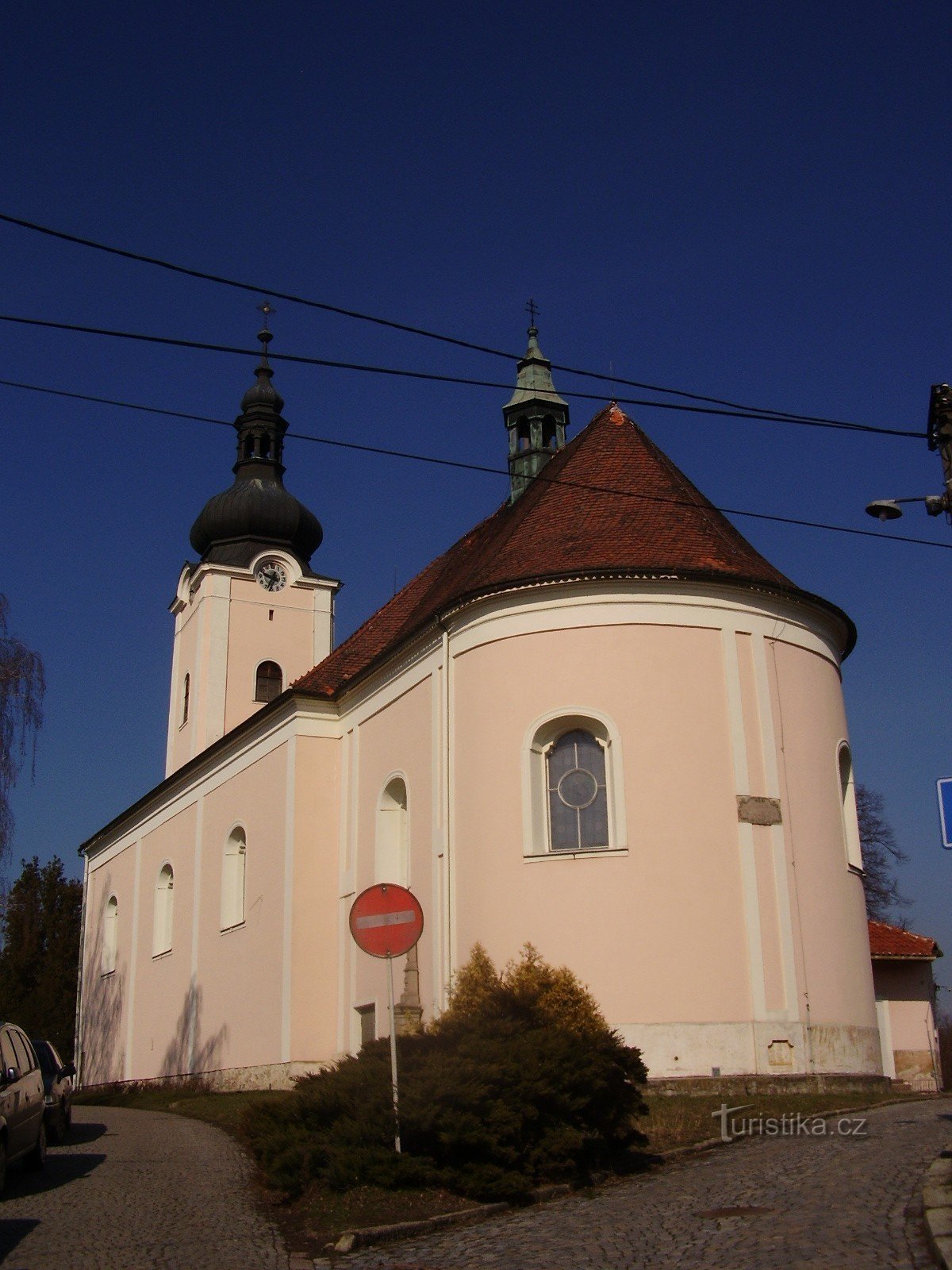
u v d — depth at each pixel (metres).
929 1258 9.17
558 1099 14.48
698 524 26.84
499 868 24.75
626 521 26.83
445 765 26.75
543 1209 13.18
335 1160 13.77
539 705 25.12
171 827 42.28
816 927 24.48
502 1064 14.59
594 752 25.00
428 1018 26.08
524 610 25.75
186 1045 37.53
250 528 49.25
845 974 24.75
